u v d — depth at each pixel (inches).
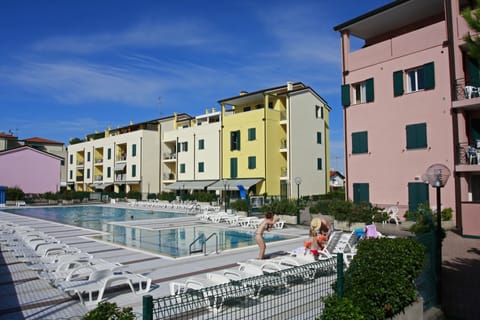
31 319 260.4
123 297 312.8
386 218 778.8
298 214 871.7
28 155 2098.9
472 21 325.1
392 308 231.9
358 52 953.5
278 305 240.8
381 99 900.6
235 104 1733.5
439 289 297.1
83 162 2672.2
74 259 393.4
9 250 515.5
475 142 736.3
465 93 708.7
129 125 2210.9
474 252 494.6
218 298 249.3
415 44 834.2
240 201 1100.5
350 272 243.3
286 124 1509.6
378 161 901.2
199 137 1795.0
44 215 1286.9
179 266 441.1
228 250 550.6
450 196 758.5
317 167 1605.6
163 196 1809.8
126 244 642.2
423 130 812.0
